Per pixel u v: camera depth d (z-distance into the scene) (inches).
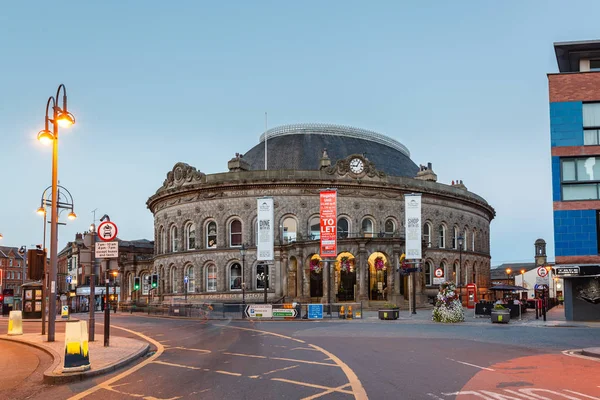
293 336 1051.3
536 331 1146.0
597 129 1472.7
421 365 636.1
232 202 2436.0
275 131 2918.3
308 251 2194.9
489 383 518.9
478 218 2989.7
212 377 568.4
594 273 1416.1
